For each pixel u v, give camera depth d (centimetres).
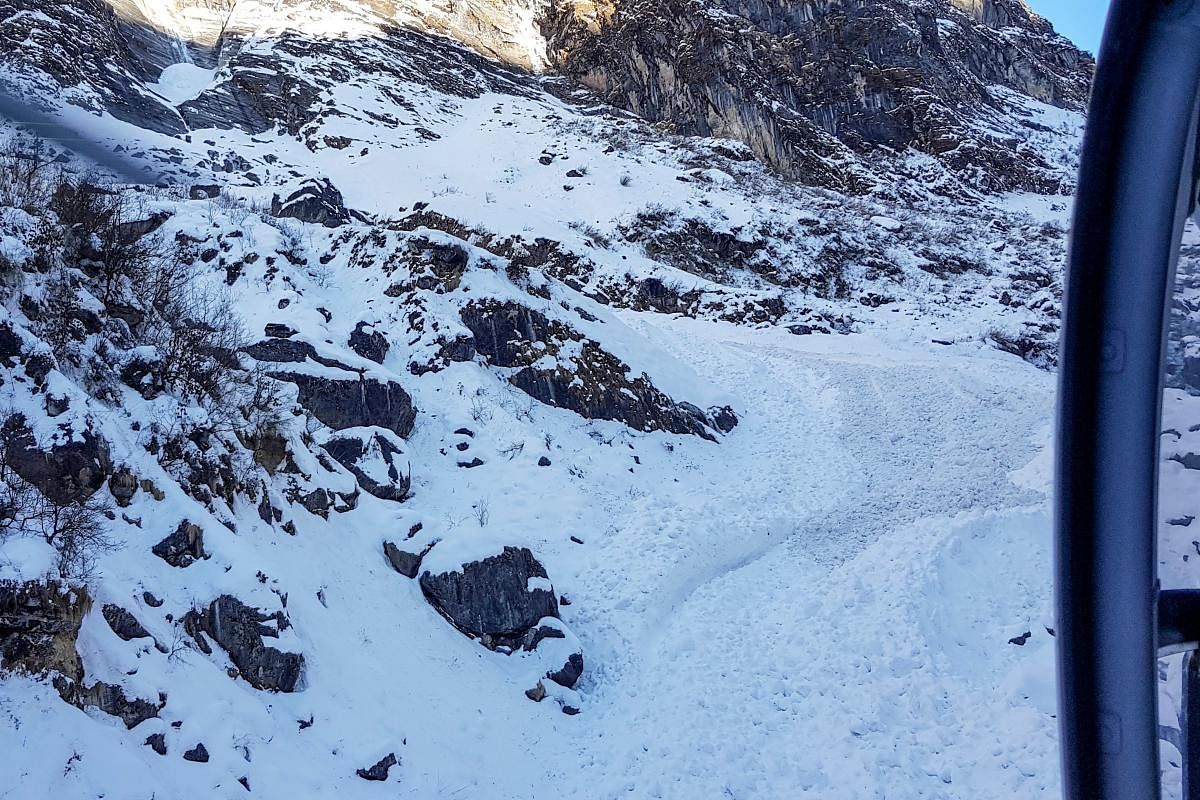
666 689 1234
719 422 2409
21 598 746
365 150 5075
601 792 1028
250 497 1186
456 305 2127
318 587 1152
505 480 1733
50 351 973
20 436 893
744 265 4203
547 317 2231
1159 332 157
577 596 1476
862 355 3222
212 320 1588
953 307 3991
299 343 1714
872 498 1945
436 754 1020
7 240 1107
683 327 3328
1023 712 1133
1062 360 165
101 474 938
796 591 1505
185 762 791
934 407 2616
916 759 1079
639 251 4084
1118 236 158
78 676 767
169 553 961
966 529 1678
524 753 1092
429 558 1326
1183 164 154
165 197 2450
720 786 1034
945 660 1265
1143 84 156
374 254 2278
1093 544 163
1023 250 4916
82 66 4509
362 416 1673
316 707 970
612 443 2061
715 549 1648
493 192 4519
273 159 4656
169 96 5319
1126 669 162
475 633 1266
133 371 1154
